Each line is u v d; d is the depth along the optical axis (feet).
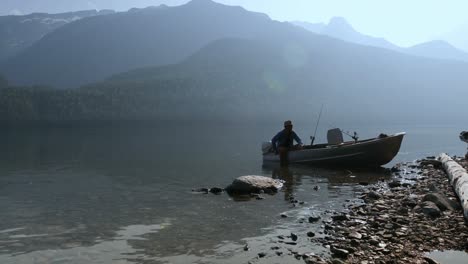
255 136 185.06
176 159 85.81
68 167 72.69
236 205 38.86
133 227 31.45
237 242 27.40
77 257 24.89
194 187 50.55
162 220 33.47
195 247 26.53
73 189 49.57
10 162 81.20
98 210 37.50
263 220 33.01
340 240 26.86
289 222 32.24
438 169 61.46
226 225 31.71
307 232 29.30
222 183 53.78
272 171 64.03
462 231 27.43
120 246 26.86
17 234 29.76
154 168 70.69
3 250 26.22
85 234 29.68
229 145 128.88
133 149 113.60
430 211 31.96
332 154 66.80
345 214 33.99
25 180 57.47
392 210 34.22
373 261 22.79
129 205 39.60
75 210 37.58
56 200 42.52
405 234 27.09
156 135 199.82
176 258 24.53
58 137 184.24
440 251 23.97
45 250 26.18
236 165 74.13
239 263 23.58
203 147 120.37
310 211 35.78
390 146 62.75
